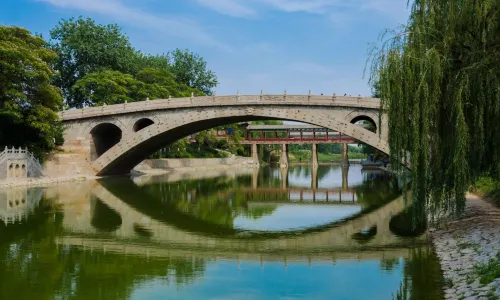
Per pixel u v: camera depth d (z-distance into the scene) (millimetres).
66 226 27703
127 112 55688
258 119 54562
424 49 19328
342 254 21047
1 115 50031
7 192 42812
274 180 67312
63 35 79562
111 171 63188
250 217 32094
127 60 82750
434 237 23781
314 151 112938
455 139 18391
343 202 40688
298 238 24891
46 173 53656
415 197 19766
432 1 20016
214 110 51438
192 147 106312
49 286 16250
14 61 45469
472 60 18656
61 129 56938
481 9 18391
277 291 15805
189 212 34156
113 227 27672
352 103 44656
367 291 15664
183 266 19000
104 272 18031
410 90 19125
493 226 21766
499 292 12680
